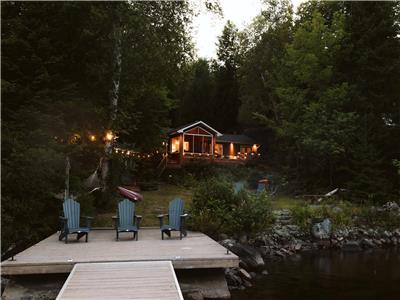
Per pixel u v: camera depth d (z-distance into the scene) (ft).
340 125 64.18
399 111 72.74
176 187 68.49
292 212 46.88
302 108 73.97
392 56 71.72
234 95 124.67
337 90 68.69
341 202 54.95
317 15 77.82
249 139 104.88
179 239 29.66
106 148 41.98
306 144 64.18
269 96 93.66
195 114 126.52
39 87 36.86
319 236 44.14
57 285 21.86
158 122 66.23
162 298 16.60
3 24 36.70
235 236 36.58
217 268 23.68
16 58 36.73
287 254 38.65
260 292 24.94
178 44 45.29
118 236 29.94
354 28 74.08
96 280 18.95
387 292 25.49
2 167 29.63
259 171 83.56
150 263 21.90
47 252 24.39
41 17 38.14
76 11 37.32
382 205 57.93
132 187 59.36
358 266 33.60
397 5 75.87
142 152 67.31
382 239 47.14
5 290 21.47
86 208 35.12
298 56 76.74
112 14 40.11
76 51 38.78
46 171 31.42
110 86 41.91
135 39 42.45
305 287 26.40
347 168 63.05
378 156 65.87
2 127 32.68
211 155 84.89
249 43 98.84
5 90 33.88
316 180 68.80
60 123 35.55
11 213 29.27
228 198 37.52
